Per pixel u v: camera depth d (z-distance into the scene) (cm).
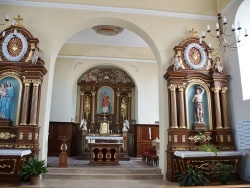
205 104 789
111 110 1392
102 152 895
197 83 789
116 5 823
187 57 797
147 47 1312
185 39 816
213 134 759
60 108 1237
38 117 711
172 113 743
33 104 692
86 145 1194
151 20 835
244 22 764
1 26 764
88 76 1416
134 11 828
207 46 817
